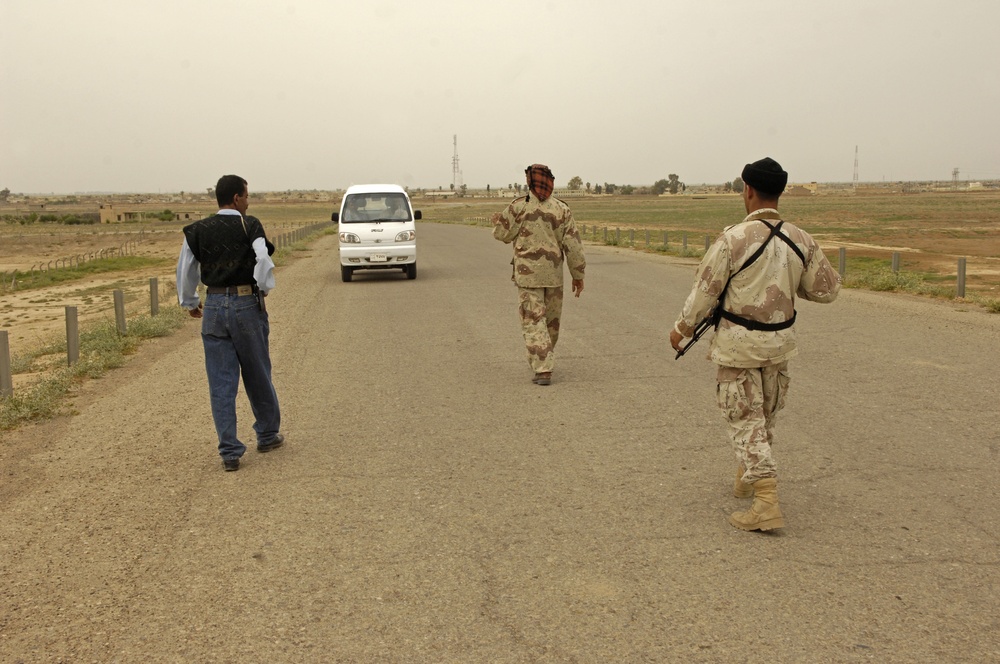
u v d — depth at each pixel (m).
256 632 3.41
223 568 4.03
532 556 4.06
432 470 5.42
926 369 8.12
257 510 4.80
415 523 4.53
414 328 11.67
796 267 4.07
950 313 12.26
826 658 3.10
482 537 4.31
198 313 5.65
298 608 3.60
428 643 3.29
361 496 4.98
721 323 4.16
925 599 3.52
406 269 19.30
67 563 4.14
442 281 18.64
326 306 14.63
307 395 7.71
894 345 9.49
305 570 3.98
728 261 4.03
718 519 4.45
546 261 7.64
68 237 72.19
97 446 6.25
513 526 4.44
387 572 3.93
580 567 3.92
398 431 6.37
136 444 6.27
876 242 40.31
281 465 5.63
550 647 3.23
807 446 5.68
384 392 7.72
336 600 3.67
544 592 3.69
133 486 5.30
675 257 25.39
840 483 4.95
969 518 4.38
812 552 4.02
